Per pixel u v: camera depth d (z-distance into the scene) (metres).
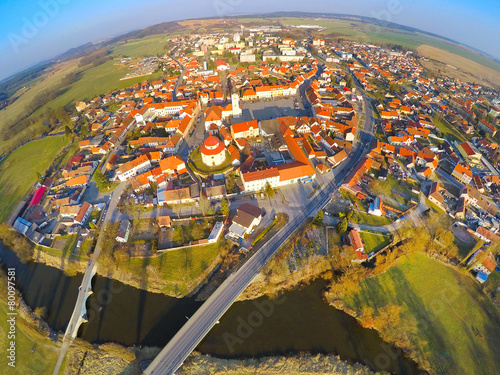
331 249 105.88
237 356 81.12
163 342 83.62
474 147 165.88
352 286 96.50
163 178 134.25
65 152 168.25
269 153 154.00
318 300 95.00
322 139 167.38
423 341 85.69
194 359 80.19
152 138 162.62
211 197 125.88
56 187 139.38
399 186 136.12
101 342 84.69
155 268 101.88
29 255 109.88
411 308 93.12
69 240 113.44
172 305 92.88
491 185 141.00
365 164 142.75
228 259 102.50
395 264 103.62
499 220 120.25
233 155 145.88
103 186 133.62
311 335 86.25
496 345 84.62
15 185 145.25
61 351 82.94
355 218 117.75
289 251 104.81
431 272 101.94
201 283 98.12
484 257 101.06
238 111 189.75
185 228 114.25
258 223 115.25
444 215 121.94
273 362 79.56
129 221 117.94
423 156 150.88
